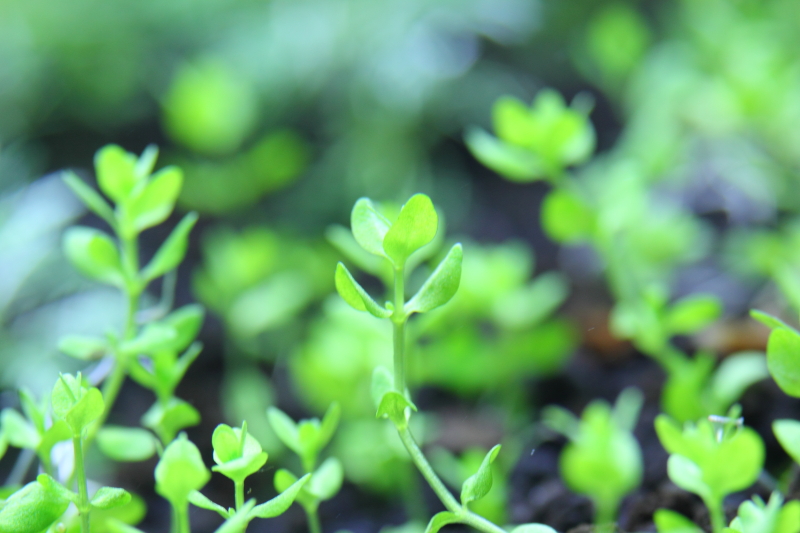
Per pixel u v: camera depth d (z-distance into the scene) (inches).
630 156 17.4
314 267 17.9
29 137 27.5
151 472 12.1
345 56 26.6
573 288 18.3
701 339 13.1
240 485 7.2
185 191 20.2
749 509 7.4
